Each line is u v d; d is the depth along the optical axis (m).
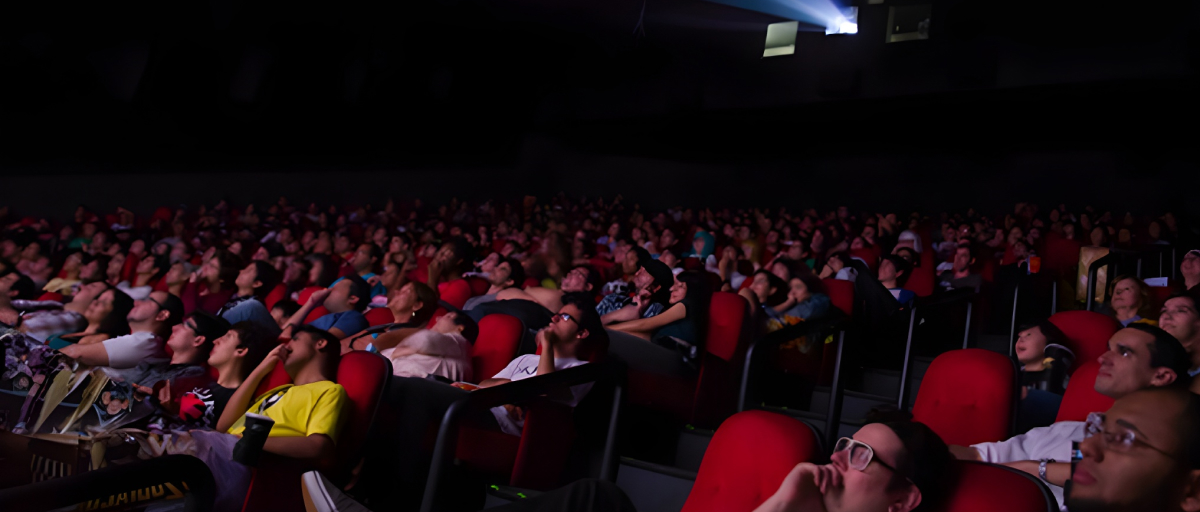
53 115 8.94
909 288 5.13
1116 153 11.40
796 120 11.61
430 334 3.18
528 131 14.74
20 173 9.15
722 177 14.99
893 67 10.22
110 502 1.84
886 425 1.51
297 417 2.34
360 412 2.45
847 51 10.57
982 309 5.11
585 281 4.40
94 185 9.91
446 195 13.99
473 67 12.08
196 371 2.91
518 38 12.23
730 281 5.34
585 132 13.78
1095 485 1.64
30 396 2.57
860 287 4.19
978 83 9.63
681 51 12.14
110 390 2.60
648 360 3.38
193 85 9.48
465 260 5.14
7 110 8.63
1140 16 8.60
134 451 2.27
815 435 1.66
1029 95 9.42
